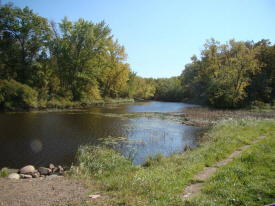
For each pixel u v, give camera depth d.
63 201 4.75
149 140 13.68
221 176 5.59
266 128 14.13
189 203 4.21
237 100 38.97
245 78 38.97
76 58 37.94
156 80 121.38
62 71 36.84
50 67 35.75
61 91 35.59
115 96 60.53
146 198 4.66
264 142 9.25
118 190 5.32
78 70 38.59
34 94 29.17
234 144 10.00
